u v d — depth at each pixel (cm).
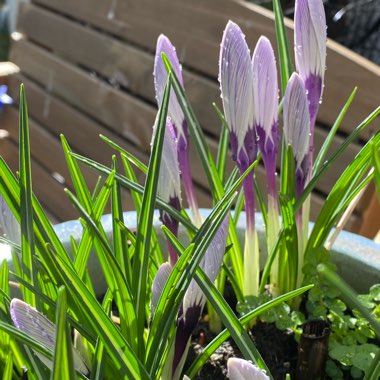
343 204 16
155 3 28
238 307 15
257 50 13
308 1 14
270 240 16
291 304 16
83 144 32
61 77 33
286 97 14
